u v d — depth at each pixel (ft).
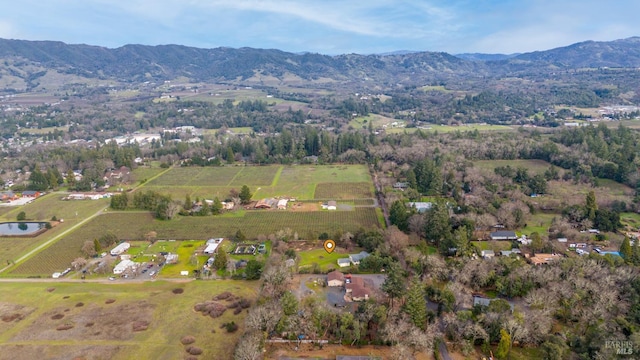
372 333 303.48
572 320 303.48
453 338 290.76
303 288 370.94
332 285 374.43
